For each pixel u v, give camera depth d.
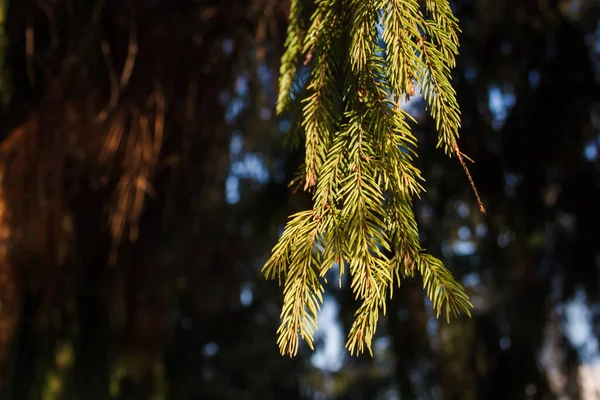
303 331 0.95
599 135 3.79
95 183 3.45
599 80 3.81
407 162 0.98
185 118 3.64
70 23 3.33
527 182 3.67
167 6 3.59
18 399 3.47
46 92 3.28
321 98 1.12
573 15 4.18
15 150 3.23
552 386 4.44
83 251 3.71
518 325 4.25
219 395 7.41
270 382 8.38
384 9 1.02
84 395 3.71
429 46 1.00
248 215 4.04
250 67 3.88
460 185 3.59
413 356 3.91
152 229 3.92
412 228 0.97
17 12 3.22
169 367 4.59
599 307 4.13
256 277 7.44
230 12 3.59
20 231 3.22
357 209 0.96
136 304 3.91
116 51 3.48
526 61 3.63
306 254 0.97
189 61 3.62
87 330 3.79
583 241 3.86
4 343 3.37
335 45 1.13
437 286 0.94
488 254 4.40
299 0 1.35
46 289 3.48
